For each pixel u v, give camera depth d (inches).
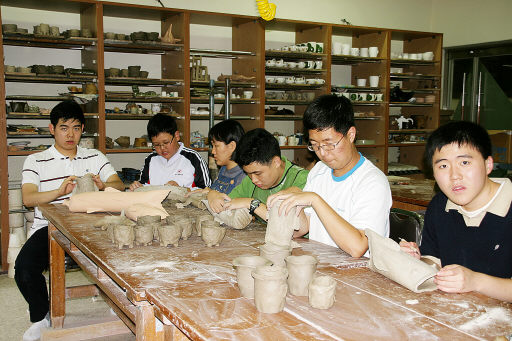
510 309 41.9
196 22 199.2
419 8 267.3
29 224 161.6
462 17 256.2
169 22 187.9
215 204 78.2
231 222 75.3
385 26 258.4
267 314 40.0
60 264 99.9
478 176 48.5
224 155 106.7
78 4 165.8
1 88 147.5
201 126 210.8
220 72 212.7
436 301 43.7
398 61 231.3
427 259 53.5
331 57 211.8
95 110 168.1
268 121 225.9
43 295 102.7
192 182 135.7
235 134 105.7
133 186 108.5
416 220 78.5
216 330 36.7
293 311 40.9
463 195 49.1
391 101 231.9
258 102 195.6
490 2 243.0
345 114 62.7
